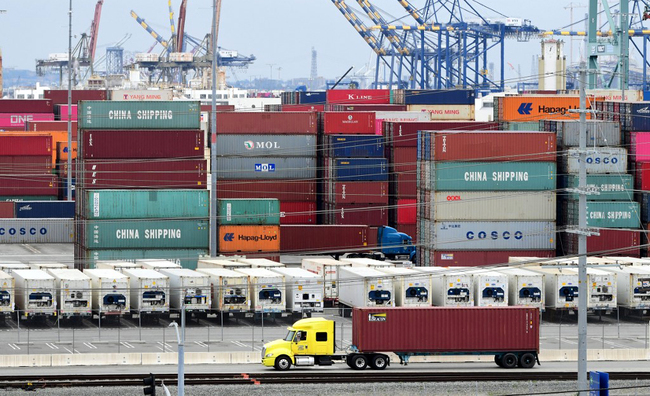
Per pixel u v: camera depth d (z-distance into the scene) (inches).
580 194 7283.5
